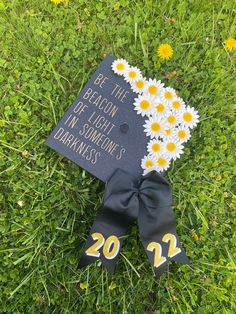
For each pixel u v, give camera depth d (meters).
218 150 0.62
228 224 0.61
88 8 0.66
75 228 0.58
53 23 0.65
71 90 0.62
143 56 0.64
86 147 0.57
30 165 0.60
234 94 0.64
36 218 0.58
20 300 0.57
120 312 0.57
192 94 0.64
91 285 0.58
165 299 0.58
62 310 0.57
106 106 0.59
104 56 0.63
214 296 0.58
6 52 0.63
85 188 0.59
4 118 0.61
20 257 0.57
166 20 0.66
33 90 0.61
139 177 0.57
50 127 0.60
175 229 0.55
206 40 0.66
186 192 0.60
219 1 0.67
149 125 0.58
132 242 0.58
